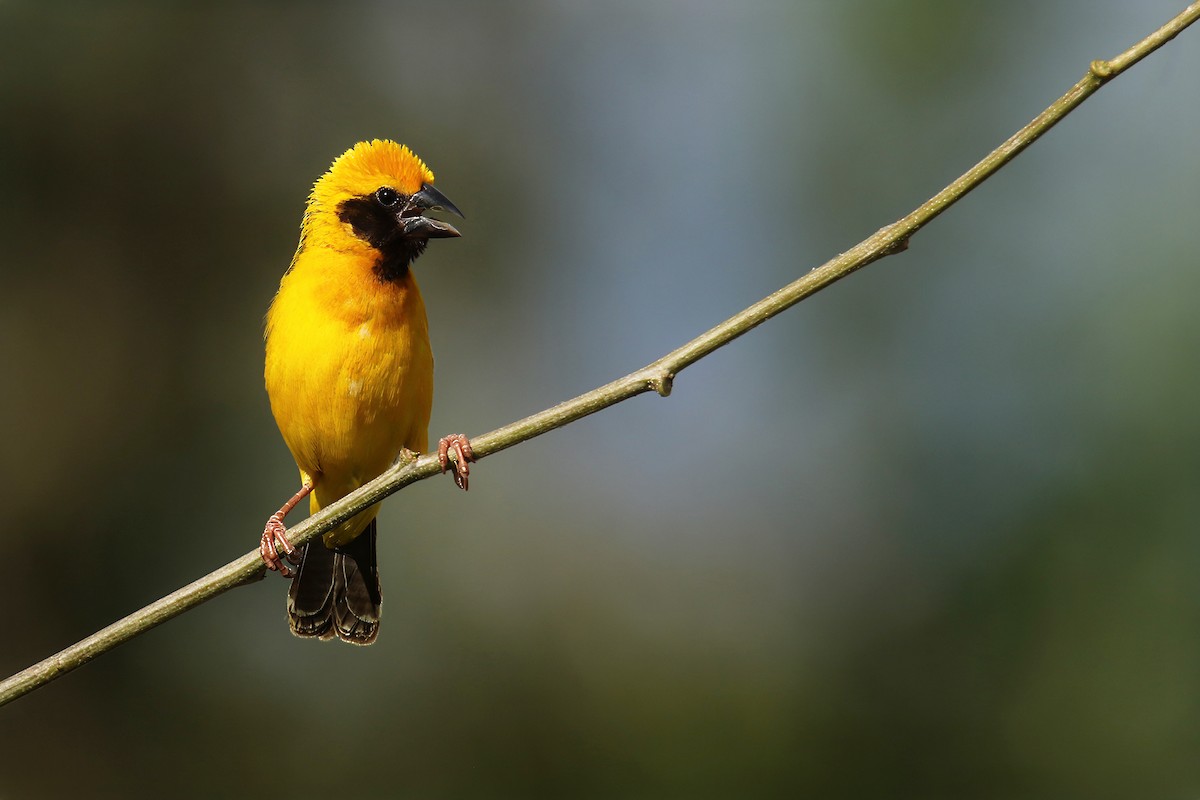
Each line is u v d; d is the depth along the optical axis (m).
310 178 14.24
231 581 5.56
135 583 12.70
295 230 14.06
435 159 14.83
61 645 12.48
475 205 14.96
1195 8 4.41
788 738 12.84
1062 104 4.54
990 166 4.68
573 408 5.20
